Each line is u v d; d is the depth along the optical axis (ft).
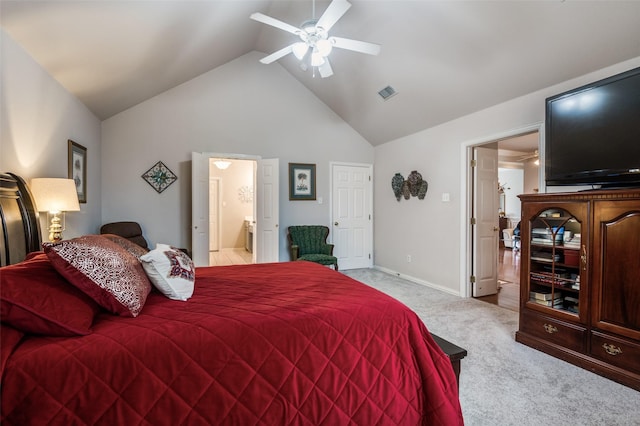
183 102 15.43
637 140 7.00
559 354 7.99
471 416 5.78
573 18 7.88
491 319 10.74
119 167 14.34
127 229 13.32
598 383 6.88
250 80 16.70
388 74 13.28
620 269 6.93
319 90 17.37
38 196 7.66
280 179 17.42
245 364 3.99
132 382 3.56
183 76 14.48
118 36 8.66
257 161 16.37
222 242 27.17
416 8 9.71
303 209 17.97
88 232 12.39
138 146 14.67
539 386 6.77
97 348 3.61
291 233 16.87
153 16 8.58
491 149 13.84
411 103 14.20
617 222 6.98
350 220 19.11
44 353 3.45
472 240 13.51
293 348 4.25
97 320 4.20
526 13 8.30
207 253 15.17
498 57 9.94
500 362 7.82
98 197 13.61
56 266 4.09
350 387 4.37
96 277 4.24
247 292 5.77
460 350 5.57
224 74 16.17
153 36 9.59
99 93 11.50
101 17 7.57
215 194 26.94
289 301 5.18
